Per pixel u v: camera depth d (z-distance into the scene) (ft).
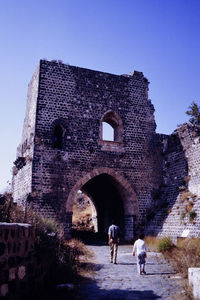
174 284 26.84
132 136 74.59
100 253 48.85
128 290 24.89
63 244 35.68
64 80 69.97
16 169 75.10
